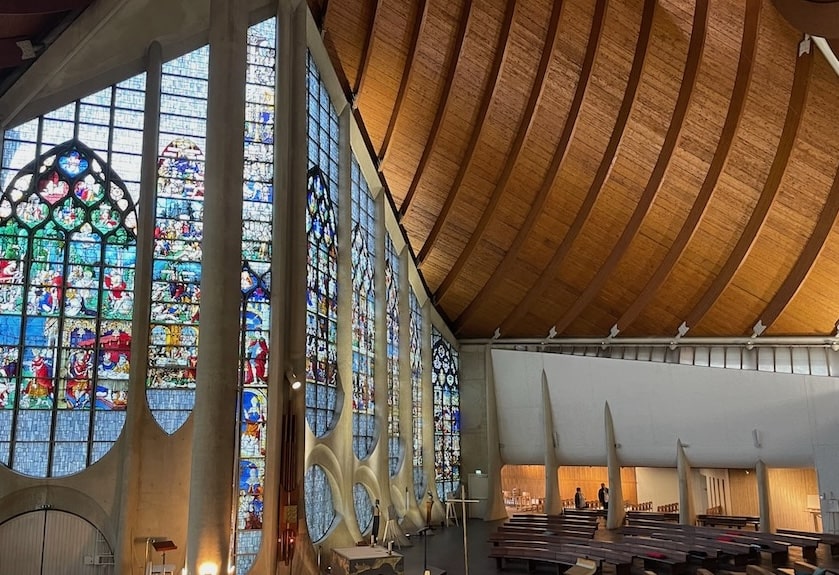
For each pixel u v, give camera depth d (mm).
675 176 20109
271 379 14195
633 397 24469
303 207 15539
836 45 13867
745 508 28328
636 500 32312
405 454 23250
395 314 24328
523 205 23078
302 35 16484
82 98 14148
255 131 15484
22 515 12398
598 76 19375
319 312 17422
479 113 21422
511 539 17859
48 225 13523
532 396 27016
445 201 24141
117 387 13297
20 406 12719
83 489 12695
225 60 14016
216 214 13352
